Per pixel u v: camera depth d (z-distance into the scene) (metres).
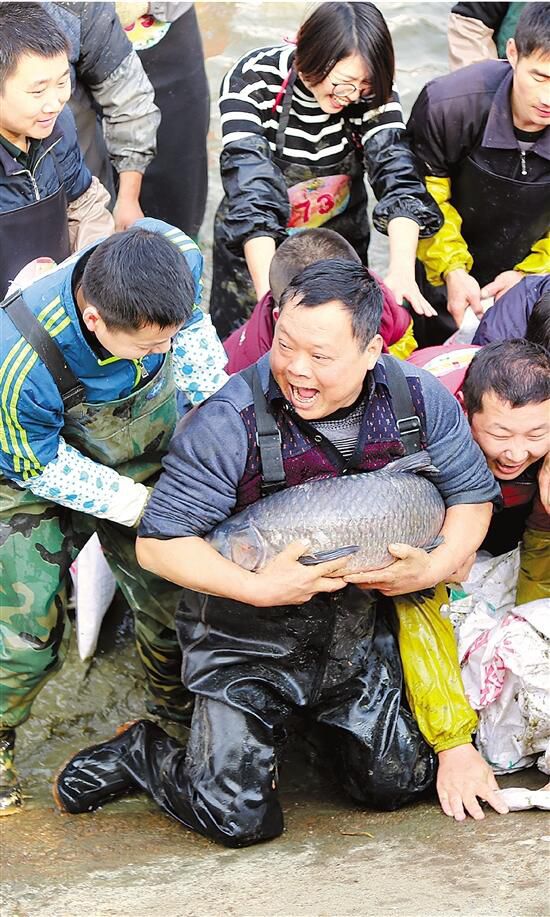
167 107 4.77
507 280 4.20
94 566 3.77
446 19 6.69
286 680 2.96
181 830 3.00
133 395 2.87
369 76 3.72
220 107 4.02
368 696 3.02
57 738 3.53
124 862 2.75
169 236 2.81
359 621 2.95
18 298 2.71
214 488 2.75
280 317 2.59
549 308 3.23
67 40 3.24
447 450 2.84
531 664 2.97
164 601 3.25
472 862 2.48
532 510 3.29
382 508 2.71
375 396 2.78
